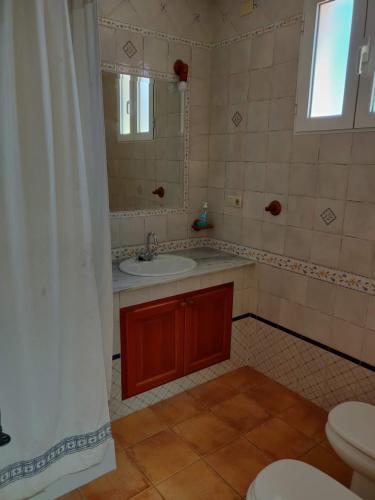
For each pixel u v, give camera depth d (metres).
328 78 1.97
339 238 2.02
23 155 1.30
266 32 2.22
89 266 1.52
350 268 2.00
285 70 2.15
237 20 2.38
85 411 1.61
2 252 1.29
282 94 2.19
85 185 1.46
